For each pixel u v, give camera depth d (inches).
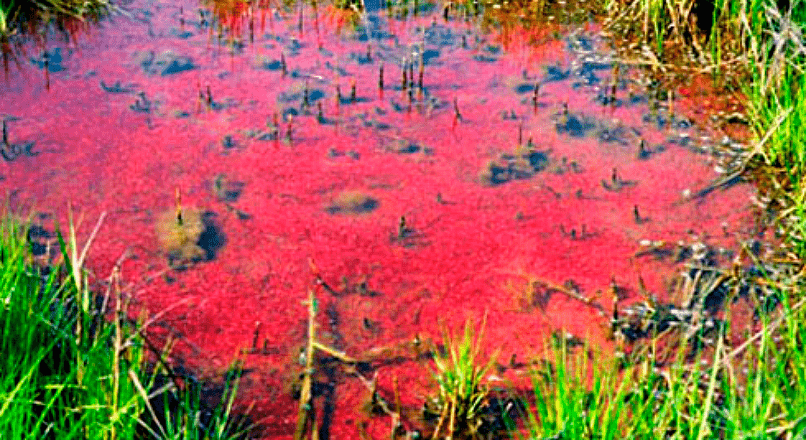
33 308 118.1
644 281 138.5
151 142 167.9
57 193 152.5
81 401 106.8
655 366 122.5
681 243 146.3
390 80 192.5
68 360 112.6
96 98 181.0
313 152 167.2
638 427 108.0
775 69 169.0
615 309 129.8
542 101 186.1
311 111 179.9
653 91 190.2
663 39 209.9
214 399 115.6
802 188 155.9
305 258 141.4
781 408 110.8
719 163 166.7
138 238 143.8
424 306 132.9
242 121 175.6
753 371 120.9
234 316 129.6
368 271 139.3
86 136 168.6
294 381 119.3
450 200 155.7
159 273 136.9
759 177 162.4
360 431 112.4
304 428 112.3
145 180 157.4
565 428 101.5
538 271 140.2
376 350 124.6
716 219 152.2
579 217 152.3
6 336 109.2
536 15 222.7
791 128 164.1
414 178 161.0
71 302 127.8
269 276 137.5
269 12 222.4
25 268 130.5
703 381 119.6
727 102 186.2
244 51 202.5
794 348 114.5
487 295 135.4
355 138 171.8
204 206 151.7
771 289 135.9
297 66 196.9
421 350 124.8
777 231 149.0
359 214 151.6
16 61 193.2
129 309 129.1
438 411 115.1
